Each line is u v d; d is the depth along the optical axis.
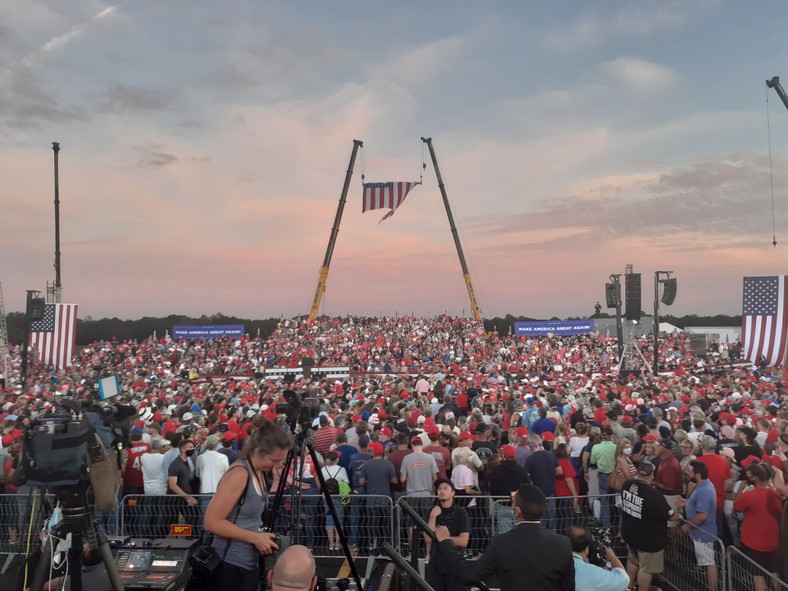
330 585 4.78
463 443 11.34
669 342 57.66
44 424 4.04
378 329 61.66
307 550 3.26
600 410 16.67
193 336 60.47
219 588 3.80
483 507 10.32
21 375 37.66
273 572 3.18
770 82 32.47
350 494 10.64
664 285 34.81
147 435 11.64
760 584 7.78
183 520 10.67
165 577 4.91
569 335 59.69
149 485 10.80
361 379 41.31
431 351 55.84
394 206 47.75
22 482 4.04
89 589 4.92
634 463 11.46
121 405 4.56
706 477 8.98
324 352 55.56
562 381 30.14
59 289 48.31
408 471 10.62
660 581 9.52
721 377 29.36
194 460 12.22
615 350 54.25
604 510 10.93
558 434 13.98
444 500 6.94
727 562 8.32
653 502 8.32
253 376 46.03
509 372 36.94
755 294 30.12
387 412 17.75
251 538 3.75
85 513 4.14
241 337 60.69
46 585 5.45
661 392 21.91
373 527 10.55
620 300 36.53
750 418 15.07
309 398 4.86
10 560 7.16
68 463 4.00
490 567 4.88
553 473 10.97
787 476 9.90
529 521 4.90
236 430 14.50
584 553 6.41
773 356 29.38
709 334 66.44
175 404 21.62
